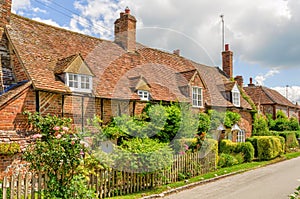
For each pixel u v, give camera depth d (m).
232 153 19.81
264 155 21.16
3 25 13.69
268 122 35.53
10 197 7.98
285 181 13.29
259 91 43.25
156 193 10.92
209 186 12.50
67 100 13.27
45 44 14.96
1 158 10.31
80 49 16.75
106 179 10.29
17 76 12.93
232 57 31.16
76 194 8.46
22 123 11.32
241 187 12.12
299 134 31.98
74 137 9.62
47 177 8.53
